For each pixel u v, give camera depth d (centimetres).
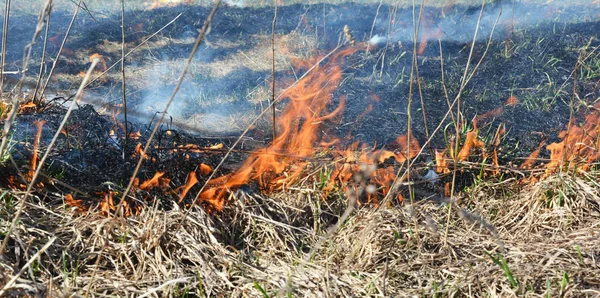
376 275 318
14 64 669
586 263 309
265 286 308
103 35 806
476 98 627
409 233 357
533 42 782
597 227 356
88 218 359
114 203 373
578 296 283
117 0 998
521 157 457
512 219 380
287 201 401
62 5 942
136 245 334
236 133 530
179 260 329
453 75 685
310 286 308
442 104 611
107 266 328
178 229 334
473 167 432
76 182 390
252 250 355
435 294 296
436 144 507
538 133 544
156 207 357
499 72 695
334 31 855
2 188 368
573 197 384
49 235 337
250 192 401
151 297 298
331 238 363
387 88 648
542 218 372
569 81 672
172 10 930
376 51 758
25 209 357
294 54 761
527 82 670
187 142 469
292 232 369
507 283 297
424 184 420
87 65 694
